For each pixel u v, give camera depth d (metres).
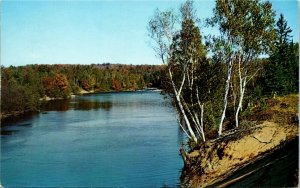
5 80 75.50
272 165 21.66
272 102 46.06
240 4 34.03
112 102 101.56
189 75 36.69
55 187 28.08
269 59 51.91
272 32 34.94
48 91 116.69
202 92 36.50
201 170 26.66
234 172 24.11
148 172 30.98
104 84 168.25
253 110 44.31
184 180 27.11
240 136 26.97
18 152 39.59
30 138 47.25
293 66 51.69
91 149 40.56
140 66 193.62
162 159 35.12
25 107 76.56
